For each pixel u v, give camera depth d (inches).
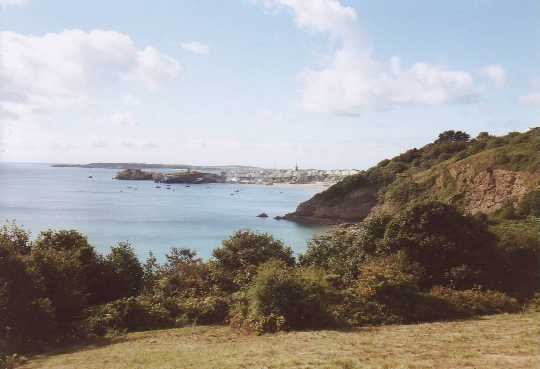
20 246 970.7
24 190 7357.3
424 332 690.8
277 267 872.3
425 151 4881.9
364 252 1119.0
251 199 7583.7
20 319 724.7
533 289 989.8
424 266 1015.0
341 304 834.2
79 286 930.7
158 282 1098.1
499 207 2554.1
